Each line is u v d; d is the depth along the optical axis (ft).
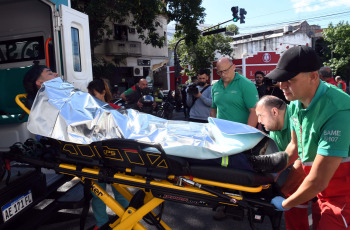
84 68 14.16
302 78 5.08
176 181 6.10
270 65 99.30
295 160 6.93
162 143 6.04
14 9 15.72
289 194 6.88
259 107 7.12
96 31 48.93
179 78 61.41
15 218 7.29
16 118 10.55
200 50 88.63
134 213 6.62
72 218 10.78
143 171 6.17
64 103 6.54
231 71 11.08
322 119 5.14
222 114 11.73
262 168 5.66
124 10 47.29
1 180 7.04
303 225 7.40
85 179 7.07
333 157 4.87
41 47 15.71
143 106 22.38
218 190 5.98
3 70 12.48
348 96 5.04
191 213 11.54
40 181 8.48
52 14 12.22
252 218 5.94
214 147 5.90
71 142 6.31
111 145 6.29
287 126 7.06
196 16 54.70
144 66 70.03
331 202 5.67
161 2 54.08
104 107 6.80
